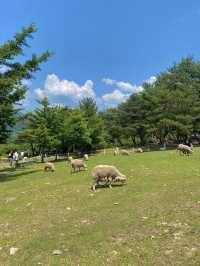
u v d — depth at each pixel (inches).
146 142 3634.4
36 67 1379.2
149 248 405.4
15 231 523.2
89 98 2918.3
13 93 1344.7
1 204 740.7
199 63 3555.6
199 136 3572.8
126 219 517.0
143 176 925.2
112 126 3754.9
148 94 3142.2
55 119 2359.7
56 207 647.8
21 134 2181.3
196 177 853.2
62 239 462.3
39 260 405.4
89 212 581.6
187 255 378.6
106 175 787.4
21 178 1184.2
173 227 462.0
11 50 1307.8
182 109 3031.5
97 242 439.5
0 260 418.6
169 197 625.6
